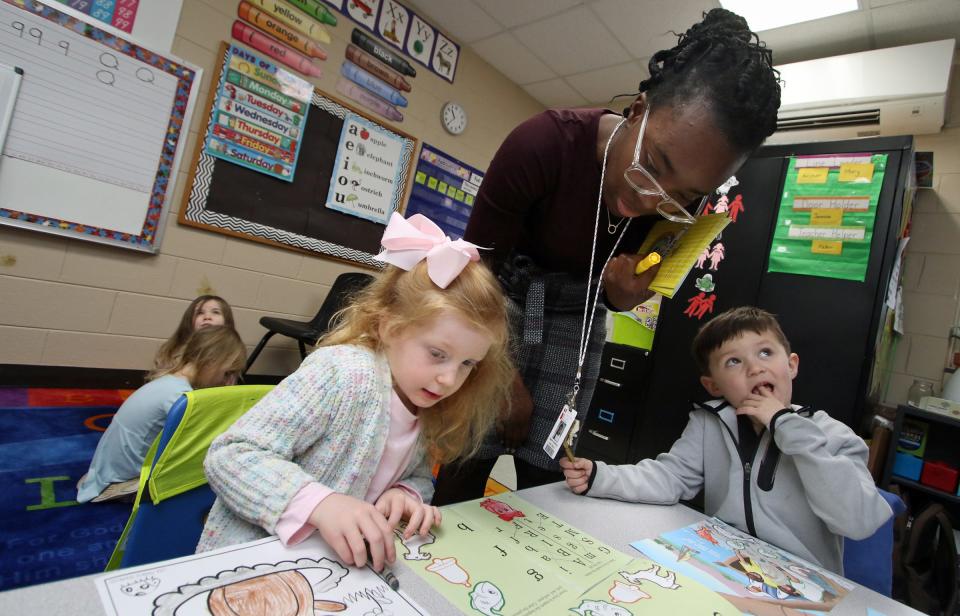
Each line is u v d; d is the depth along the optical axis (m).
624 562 0.57
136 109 2.21
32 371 2.12
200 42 2.34
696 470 0.96
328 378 0.60
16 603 0.31
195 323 1.97
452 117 3.36
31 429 1.75
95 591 0.33
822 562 0.79
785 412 0.81
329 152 2.83
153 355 2.41
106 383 2.29
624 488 0.80
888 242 1.86
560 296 1.01
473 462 1.00
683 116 0.66
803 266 2.01
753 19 2.45
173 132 2.31
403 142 3.14
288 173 2.68
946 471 1.81
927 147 2.46
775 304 2.05
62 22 2.01
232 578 0.38
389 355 0.65
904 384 2.39
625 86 3.40
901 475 1.89
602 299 1.02
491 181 0.89
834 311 1.93
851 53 2.49
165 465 0.69
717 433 0.95
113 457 1.37
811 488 0.77
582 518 0.69
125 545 0.68
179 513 0.72
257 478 0.50
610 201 0.86
